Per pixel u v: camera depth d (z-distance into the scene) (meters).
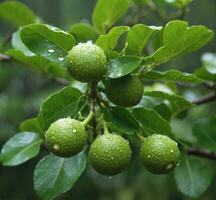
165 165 0.59
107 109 0.63
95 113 0.61
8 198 1.79
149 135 0.64
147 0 0.95
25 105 1.83
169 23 0.63
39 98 1.83
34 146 0.75
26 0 2.03
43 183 0.69
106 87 0.62
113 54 0.63
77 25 0.84
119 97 0.62
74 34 0.79
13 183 1.81
